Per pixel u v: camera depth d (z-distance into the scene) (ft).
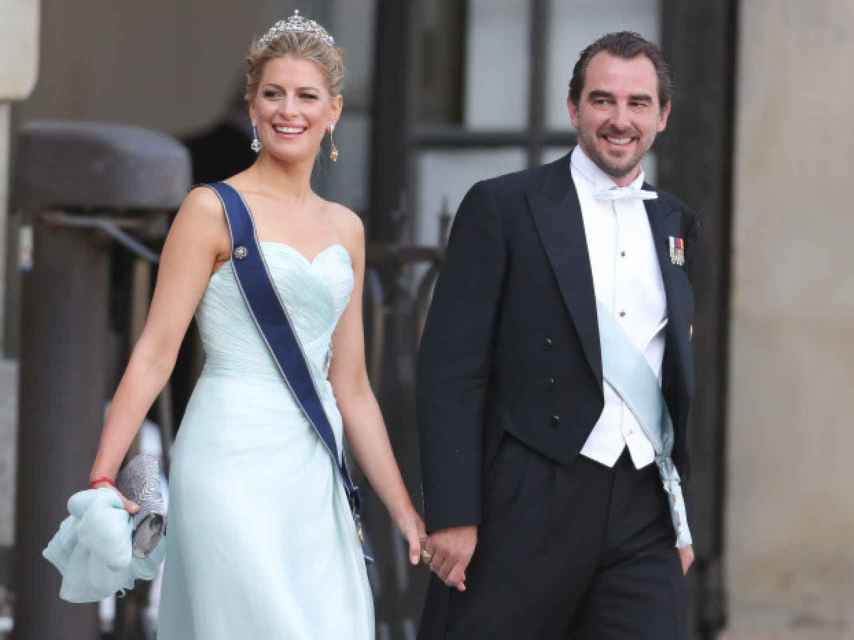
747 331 90.27
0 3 66.03
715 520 91.40
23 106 98.84
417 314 68.69
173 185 64.54
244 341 49.80
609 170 52.49
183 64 101.09
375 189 104.06
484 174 101.96
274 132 50.26
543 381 51.96
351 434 53.11
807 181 89.35
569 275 51.98
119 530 47.91
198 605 48.80
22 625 65.26
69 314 64.64
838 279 89.30
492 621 52.11
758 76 89.81
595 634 52.75
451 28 102.63
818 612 90.33
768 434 90.33
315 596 49.65
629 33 53.11
